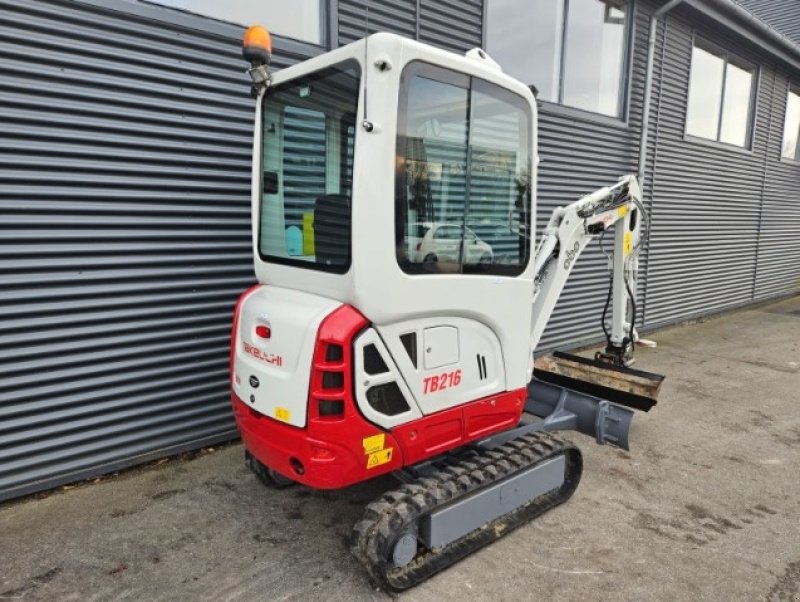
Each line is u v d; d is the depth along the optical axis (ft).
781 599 7.89
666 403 16.39
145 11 10.67
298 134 8.18
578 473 10.75
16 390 10.11
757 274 33.24
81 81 10.15
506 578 8.23
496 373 9.03
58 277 10.32
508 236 8.99
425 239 7.68
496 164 8.63
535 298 11.44
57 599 7.64
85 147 10.35
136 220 11.14
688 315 28.09
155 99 11.05
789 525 9.92
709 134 27.71
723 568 8.61
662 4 22.13
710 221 28.22
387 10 14.35
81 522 9.61
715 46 26.22
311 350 7.14
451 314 8.13
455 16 15.89
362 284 6.98
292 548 8.92
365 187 6.80
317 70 7.70
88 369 10.89
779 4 38.65
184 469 11.75
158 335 11.73
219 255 12.43
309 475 7.38
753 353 22.49
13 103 9.53
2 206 9.59
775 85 31.07
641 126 22.59
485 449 9.71
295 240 8.37
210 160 11.98
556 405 12.85
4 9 9.30
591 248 21.90
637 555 8.91
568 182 20.40
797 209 36.06
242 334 8.75
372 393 7.40
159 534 9.26
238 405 8.86
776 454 12.95
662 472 11.95
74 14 9.94
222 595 7.78
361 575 8.27
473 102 8.09
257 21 12.40
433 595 7.81
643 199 23.58
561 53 19.57
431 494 8.09
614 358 14.52
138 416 11.64
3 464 10.09
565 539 9.32
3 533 9.24
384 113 6.75
